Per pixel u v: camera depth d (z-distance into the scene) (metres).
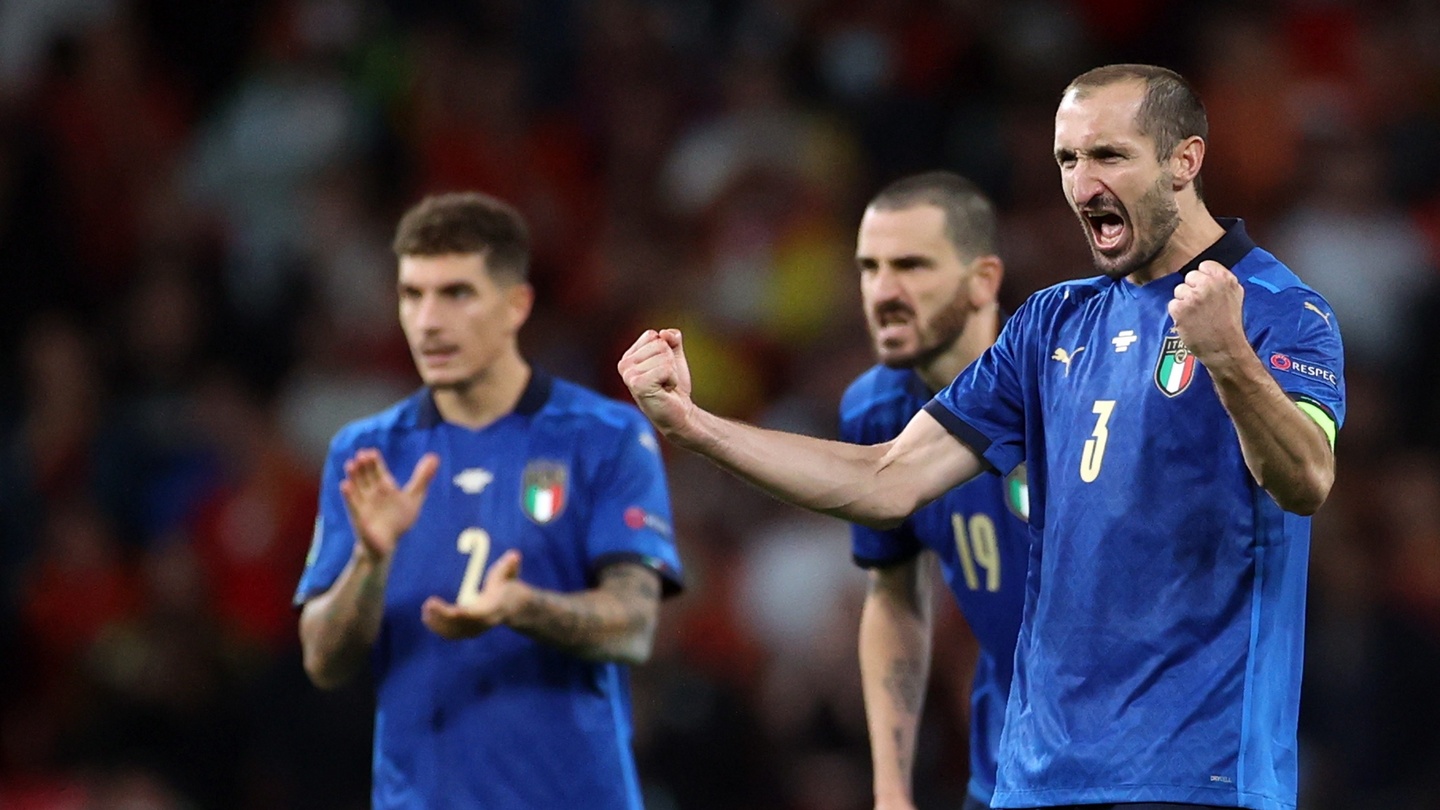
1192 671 14.04
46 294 43.09
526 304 20.86
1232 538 14.05
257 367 41.38
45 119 44.53
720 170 46.03
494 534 20.41
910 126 48.09
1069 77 49.75
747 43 49.44
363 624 19.53
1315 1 51.06
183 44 48.66
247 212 45.16
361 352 42.03
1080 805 14.17
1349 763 33.78
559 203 46.47
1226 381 12.88
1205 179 48.00
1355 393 41.16
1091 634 14.33
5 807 31.72
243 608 35.56
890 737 20.50
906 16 50.06
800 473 14.73
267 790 31.84
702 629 35.66
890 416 20.39
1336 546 35.22
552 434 20.64
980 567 19.80
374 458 19.02
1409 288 45.16
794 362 43.47
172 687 32.91
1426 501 37.91
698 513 36.94
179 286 41.25
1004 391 15.43
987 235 19.73
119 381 40.12
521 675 19.98
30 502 37.00
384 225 45.16
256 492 36.78
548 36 49.03
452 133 46.75
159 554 35.09
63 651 35.22
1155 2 50.97
